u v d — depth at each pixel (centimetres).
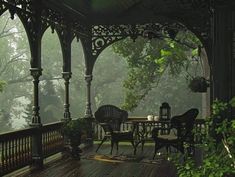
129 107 1614
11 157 747
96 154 1010
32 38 822
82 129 930
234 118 595
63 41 1052
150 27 1198
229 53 638
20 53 3612
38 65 834
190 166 354
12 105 3706
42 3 850
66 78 1063
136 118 1231
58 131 991
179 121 888
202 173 337
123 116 1105
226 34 639
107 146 1165
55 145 967
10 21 3666
